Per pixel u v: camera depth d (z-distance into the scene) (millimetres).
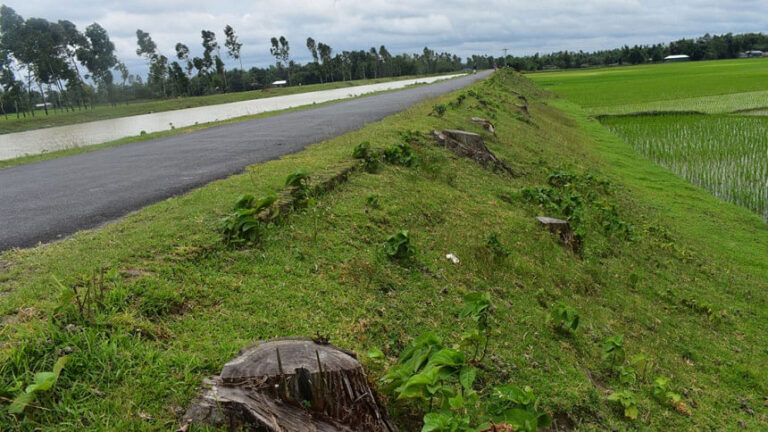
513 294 6355
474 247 7039
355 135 12227
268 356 2914
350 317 4543
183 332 3676
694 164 18969
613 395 4699
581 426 4242
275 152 10852
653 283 8453
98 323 3445
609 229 10102
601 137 24016
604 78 71500
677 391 5402
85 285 3967
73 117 44000
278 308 4297
